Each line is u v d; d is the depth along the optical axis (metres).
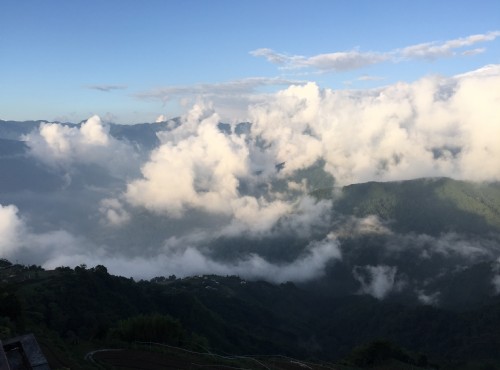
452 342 122.50
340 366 59.78
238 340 110.94
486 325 126.31
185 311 114.19
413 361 73.75
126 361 38.44
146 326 52.62
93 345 43.97
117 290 109.31
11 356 23.64
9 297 47.06
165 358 40.78
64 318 76.25
